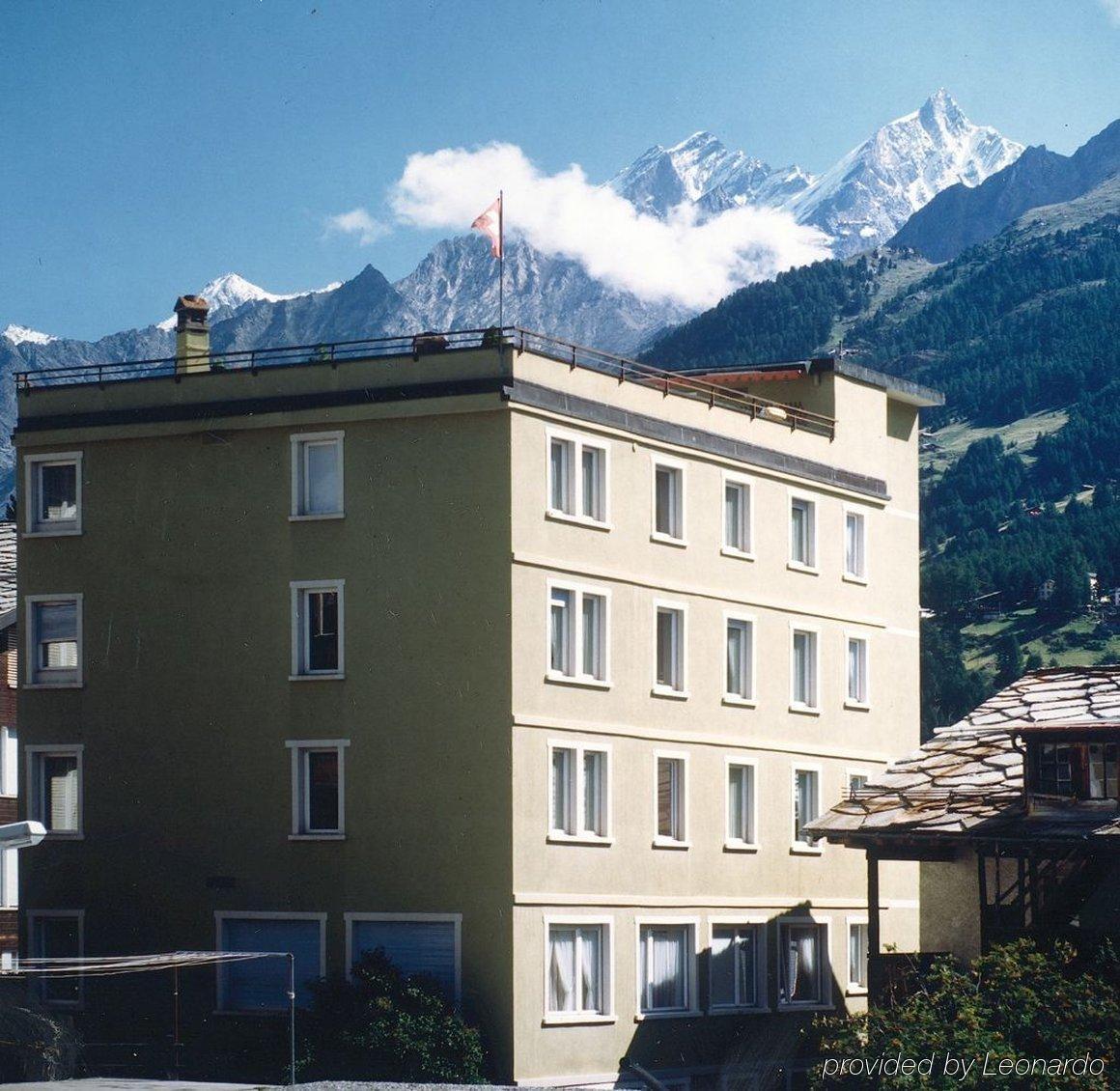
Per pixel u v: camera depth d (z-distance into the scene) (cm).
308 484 4903
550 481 4822
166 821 4944
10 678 5225
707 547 5350
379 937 4700
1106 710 4488
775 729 5575
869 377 6094
